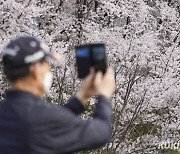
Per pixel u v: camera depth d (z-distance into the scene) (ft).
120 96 35.17
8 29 34.35
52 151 7.80
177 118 39.91
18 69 8.08
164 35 43.60
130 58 36.52
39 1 38.40
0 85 34.12
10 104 8.12
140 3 40.22
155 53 39.75
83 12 41.34
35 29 36.14
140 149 33.81
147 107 35.27
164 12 43.14
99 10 40.32
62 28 40.68
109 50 36.32
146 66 38.40
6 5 33.35
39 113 7.87
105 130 8.08
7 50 8.13
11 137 7.82
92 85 8.72
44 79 8.35
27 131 7.72
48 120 7.82
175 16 43.52
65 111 8.07
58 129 7.84
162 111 38.22
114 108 31.76
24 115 7.86
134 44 36.70
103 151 29.66
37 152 7.72
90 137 7.93
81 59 8.66
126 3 39.65
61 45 35.68
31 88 8.27
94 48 8.62
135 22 37.70
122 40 36.86
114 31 38.24
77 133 7.89
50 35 37.65
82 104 9.01
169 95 36.63
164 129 37.65
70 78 33.65
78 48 8.72
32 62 8.10
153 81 36.96
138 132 36.11
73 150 7.93
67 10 43.14
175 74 39.40
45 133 7.77
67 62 33.81
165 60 39.58
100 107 8.33
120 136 32.32
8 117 7.97
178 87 36.94
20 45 8.11
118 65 35.60
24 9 33.91
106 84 8.63
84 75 8.68
